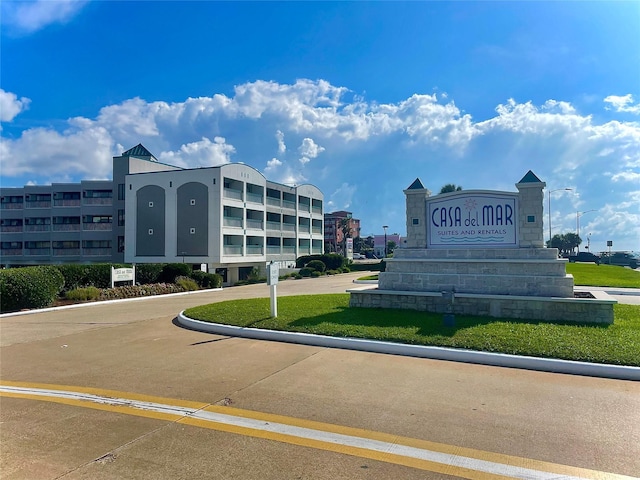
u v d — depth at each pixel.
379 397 5.76
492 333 8.62
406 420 4.98
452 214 12.23
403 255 12.54
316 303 13.66
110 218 44.84
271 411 5.28
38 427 4.88
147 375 6.90
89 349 8.84
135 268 22.98
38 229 48.81
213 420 5.02
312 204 56.31
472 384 6.33
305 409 5.34
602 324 9.59
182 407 5.45
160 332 10.60
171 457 4.13
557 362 7.03
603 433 4.63
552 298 10.09
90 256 44.72
